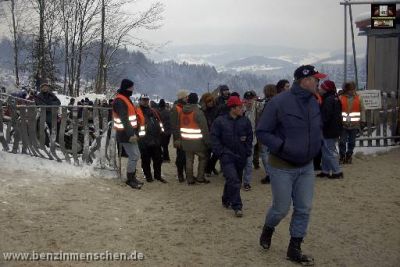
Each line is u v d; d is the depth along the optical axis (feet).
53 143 29.04
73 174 27.22
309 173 16.65
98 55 119.34
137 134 27.45
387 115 38.75
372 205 23.94
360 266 17.01
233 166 22.88
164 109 40.14
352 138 33.55
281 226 20.89
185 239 18.95
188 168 29.71
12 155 29.22
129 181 27.53
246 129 23.11
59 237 17.81
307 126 16.11
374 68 53.21
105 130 28.91
